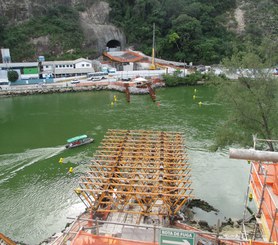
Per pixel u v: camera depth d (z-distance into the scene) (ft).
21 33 262.88
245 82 90.48
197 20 299.38
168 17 317.42
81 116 163.84
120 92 216.13
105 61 278.46
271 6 335.47
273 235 34.40
